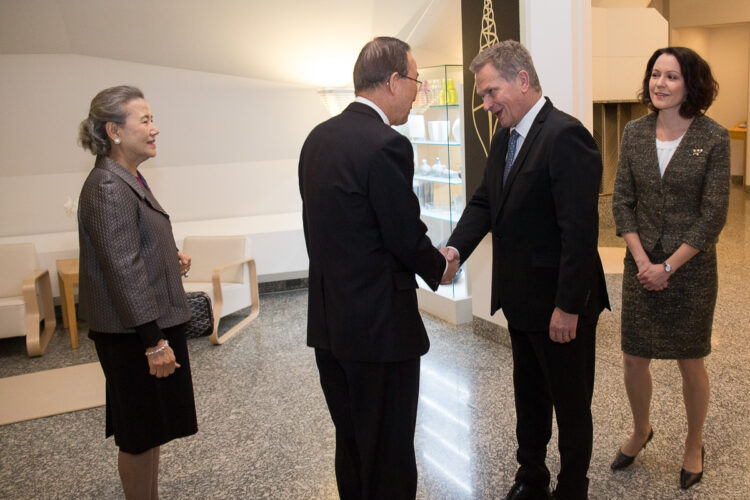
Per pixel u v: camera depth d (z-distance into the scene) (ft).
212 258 17.54
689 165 7.72
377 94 6.61
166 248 7.59
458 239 7.99
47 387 13.76
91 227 6.98
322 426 11.05
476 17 13.34
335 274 6.47
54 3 17.39
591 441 7.36
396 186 6.15
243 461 9.98
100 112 7.18
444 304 16.11
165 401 7.59
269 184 22.15
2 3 17.24
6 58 19.04
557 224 7.01
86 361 15.43
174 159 21.07
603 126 25.34
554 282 7.09
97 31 18.51
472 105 13.88
